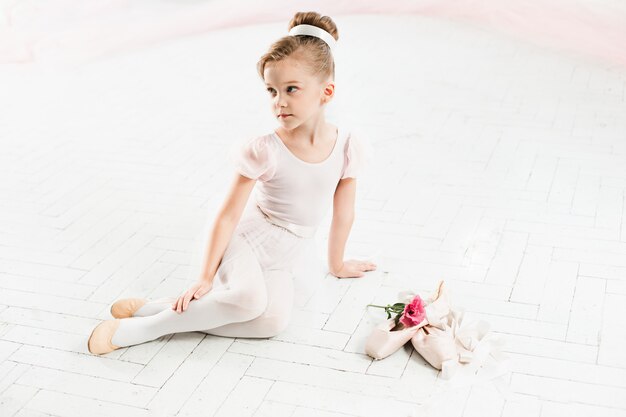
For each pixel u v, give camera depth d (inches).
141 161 140.8
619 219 115.6
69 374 89.4
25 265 110.6
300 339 93.9
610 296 98.8
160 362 90.7
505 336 92.7
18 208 126.1
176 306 91.9
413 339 91.1
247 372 88.7
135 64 189.8
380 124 149.2
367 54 184.7
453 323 92.3
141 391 86.4
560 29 182.9
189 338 94.7
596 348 90.1
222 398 85.0
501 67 174.4
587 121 147.6
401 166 134.1
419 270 106.3
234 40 201.6
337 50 187.8
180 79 178.2
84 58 192.7
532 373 86.9
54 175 136.8
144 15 200.1
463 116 151.7
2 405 84.7
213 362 90.4
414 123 149.4
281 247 95.0
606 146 137.9
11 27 190.7
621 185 125.0
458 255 109.1
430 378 87.0
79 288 105.1
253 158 89.4
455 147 139.9
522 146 139.3
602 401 82.5
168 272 108.0
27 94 174.1
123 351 92.8
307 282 98.8
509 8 190.7
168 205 125.6
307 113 87.2
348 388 86.0
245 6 209.5
